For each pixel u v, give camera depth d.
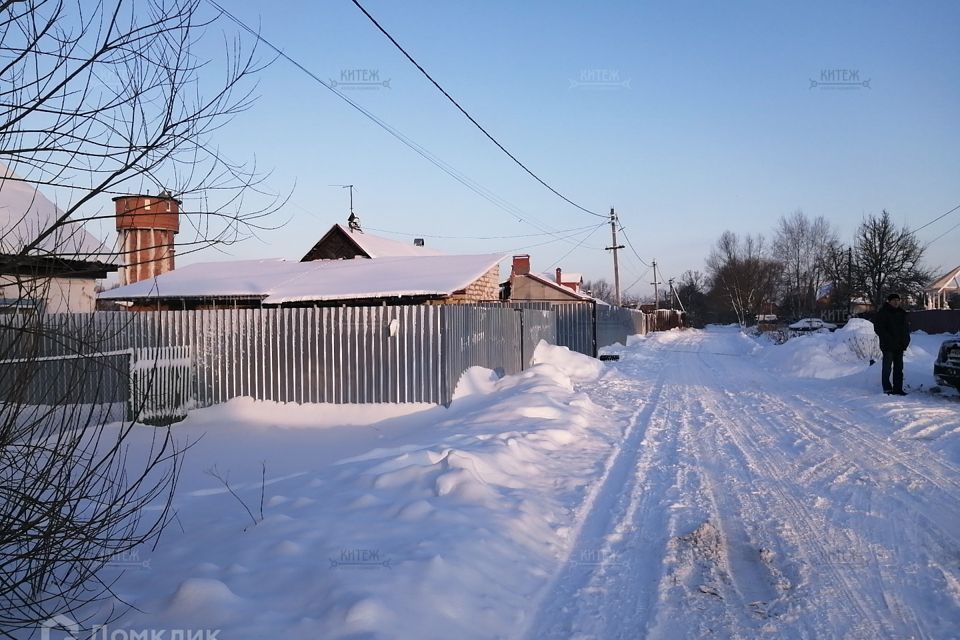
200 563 4.64
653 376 20.50
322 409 12.03
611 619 4.23
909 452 8.82
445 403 11.87
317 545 4.90
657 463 8.57
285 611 3.95
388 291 17.88
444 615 4.00
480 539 5.12
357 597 3.91
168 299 19.98
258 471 8.18
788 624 4.15
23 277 3.47
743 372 21.70
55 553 3.80
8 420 3.42
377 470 7.04
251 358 12.49
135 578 4.62
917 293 49.78
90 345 4.12
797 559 5.22
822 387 16.42
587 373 20.11
